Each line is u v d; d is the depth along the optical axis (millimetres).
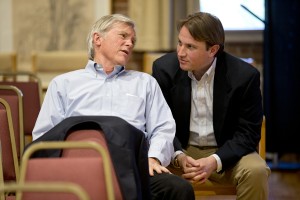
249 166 4074
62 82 4062
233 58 4367
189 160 4094
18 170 4012
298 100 7469
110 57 4078
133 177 3176
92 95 4016
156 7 8141
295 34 7352
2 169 3832
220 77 4281
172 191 3635
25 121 5184
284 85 7441
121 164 3195
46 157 3270
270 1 7352
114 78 4109
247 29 8438
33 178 2861
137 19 8227
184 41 4098
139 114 4012
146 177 3359
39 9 8648
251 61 7270
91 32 4164
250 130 4277
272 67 7441
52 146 2818
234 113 4332
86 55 7605
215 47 4137
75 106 4004
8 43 8734
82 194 2410
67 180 2879
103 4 8570
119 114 3973
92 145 2826
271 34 7387
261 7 8391
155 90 4160
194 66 4152
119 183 3148
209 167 4090
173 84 4395
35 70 7613
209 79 4324
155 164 3803
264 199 4098
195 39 4059
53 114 3969
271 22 7371
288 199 6164
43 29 8664
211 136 4438
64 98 4035
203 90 4344
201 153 4504
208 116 4398
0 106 4402
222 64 4316
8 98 4395
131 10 8250
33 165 2879
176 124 4457
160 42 8211
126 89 4070
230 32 8461
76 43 8633
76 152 3268
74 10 8602
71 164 2902
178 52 4168
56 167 2889
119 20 4090
